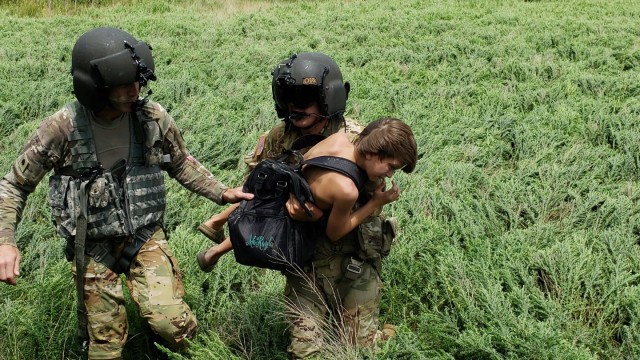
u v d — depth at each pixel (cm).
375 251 280
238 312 338
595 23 1117
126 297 339
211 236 322
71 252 282
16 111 686
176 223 457
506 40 1013
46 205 466
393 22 1185
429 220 414
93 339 277
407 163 255
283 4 1524
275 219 266
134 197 275
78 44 249
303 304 285
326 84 260
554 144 566
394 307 343
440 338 298
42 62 898
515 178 512
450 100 730
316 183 260
